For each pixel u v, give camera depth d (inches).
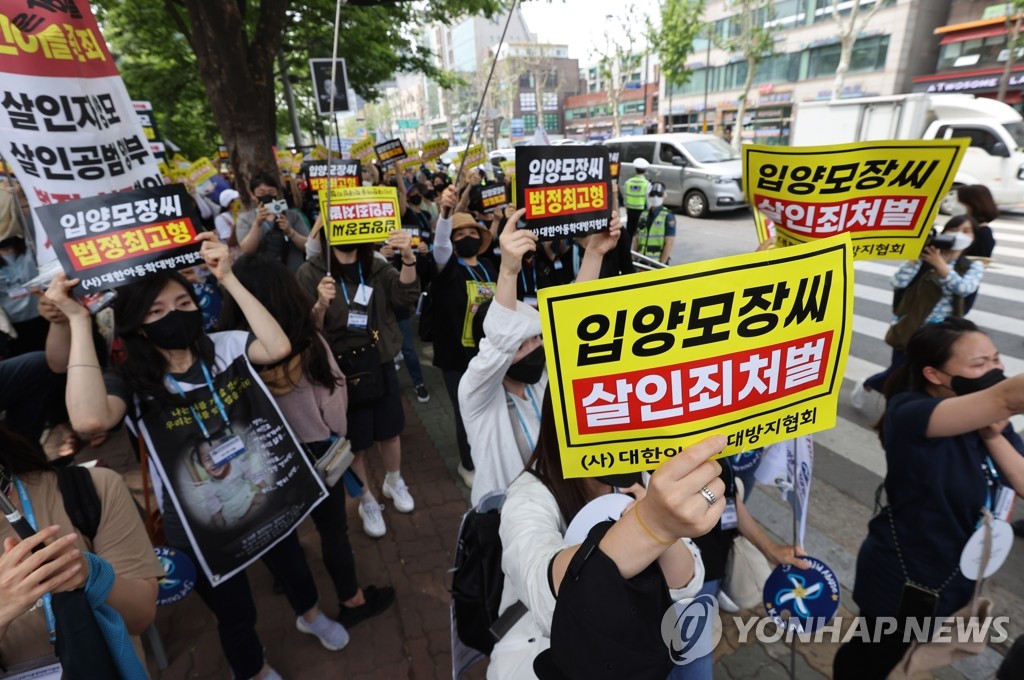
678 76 1163.3
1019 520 121.6
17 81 76.7
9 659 48.8
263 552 80.9
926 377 70.5
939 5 916.6
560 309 41.6
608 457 44.6
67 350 91.0
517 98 2081.7
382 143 328.8
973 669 92.1
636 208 291.6
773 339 42.9
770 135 1175.6
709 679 63.7
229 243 205.5
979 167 450.0
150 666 99.0
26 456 50.6
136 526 56.7
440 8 468.8
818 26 1052.5
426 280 140.3
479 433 74.5
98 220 67.7
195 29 267.6
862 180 80.4
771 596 73.3
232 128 286.8
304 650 101.1
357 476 124.6
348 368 116.3
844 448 158.6
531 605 40.9
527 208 82.3
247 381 79.6
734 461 86.0
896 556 72.0
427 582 115.8
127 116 89.2
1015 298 269.7
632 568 32.5
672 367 42.5
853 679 80.1
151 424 73.1
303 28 540.1
